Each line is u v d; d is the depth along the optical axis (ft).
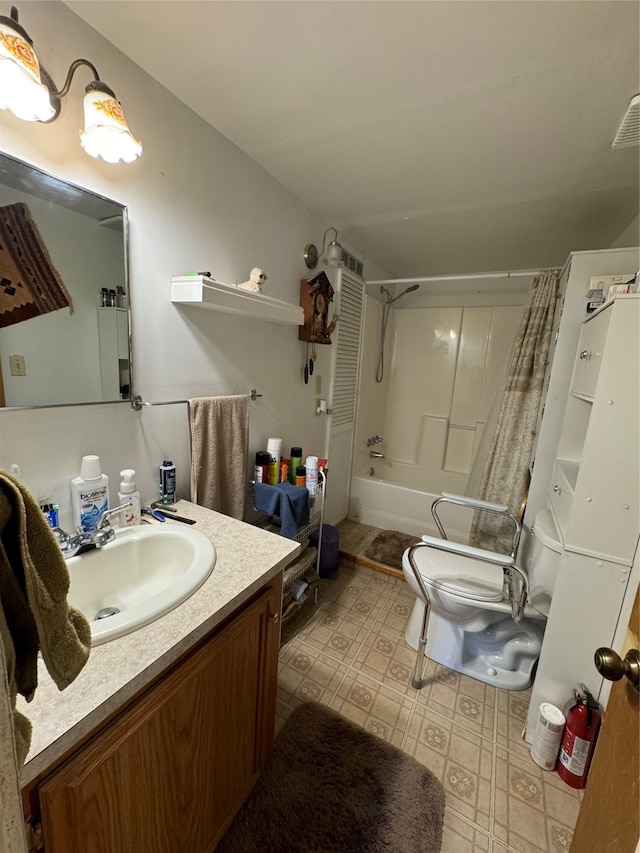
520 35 2.96
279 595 3.35
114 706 1.92
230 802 3.16
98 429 3.51
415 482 11.37
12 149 2.66
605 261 5.01
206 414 4.44
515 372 6.89
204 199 4.29
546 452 5.70
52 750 1.65
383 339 10.64
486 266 9.62
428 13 2.80
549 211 6.15
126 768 2.07
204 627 2.45
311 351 6.95
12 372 2.83
